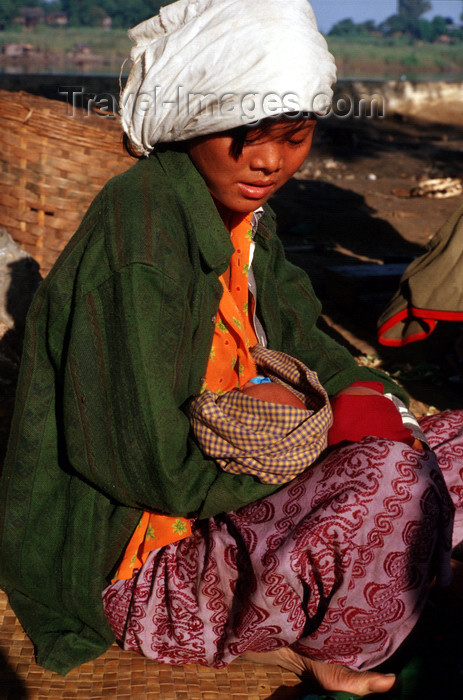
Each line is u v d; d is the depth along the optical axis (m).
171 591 1.97
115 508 2.01
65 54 72.62
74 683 1.96
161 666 2.05
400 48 125.94
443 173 11.80
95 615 2.00
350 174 11.69
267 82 1.72
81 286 1.84
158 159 1.99
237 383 2.20
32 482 2.04
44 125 4.19
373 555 1.79
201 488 1.88
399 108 18.02
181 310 1.87
